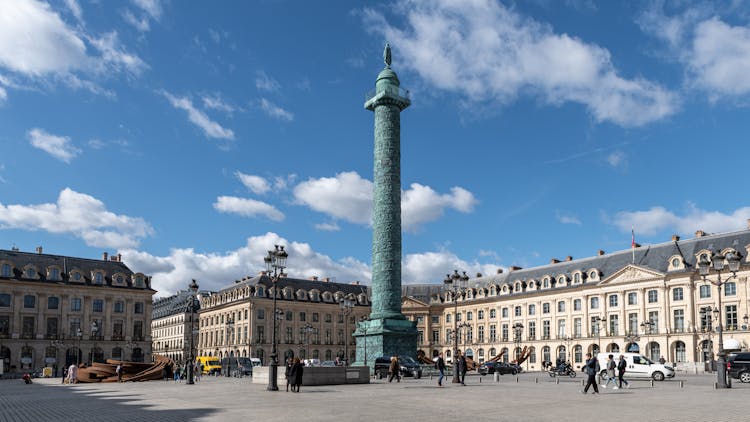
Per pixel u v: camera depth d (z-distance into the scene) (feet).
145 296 329.11
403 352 180.96
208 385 141.59
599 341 294.87
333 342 380.17
